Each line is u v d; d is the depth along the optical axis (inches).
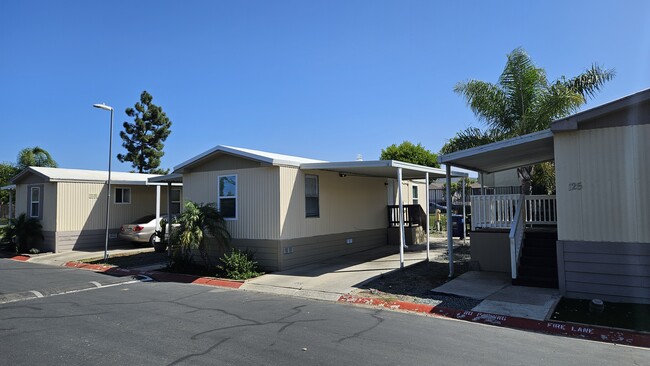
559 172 321.7
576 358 204.5
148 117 1588.3
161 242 642.2
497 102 625.9
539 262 380.8
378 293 348.2
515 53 618.5
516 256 375.9
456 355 206.2
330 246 541.0
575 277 316.8
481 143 625.9
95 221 719.7
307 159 596.1
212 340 229.0
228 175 503.5
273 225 463.5
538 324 263.3
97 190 724.7
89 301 335.0
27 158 1406.3
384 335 239.5
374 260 517.7
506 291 342.0
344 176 580.7
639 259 296.8
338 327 255.9
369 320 273.7
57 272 496.7
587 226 312.2
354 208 598.9
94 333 244.1
